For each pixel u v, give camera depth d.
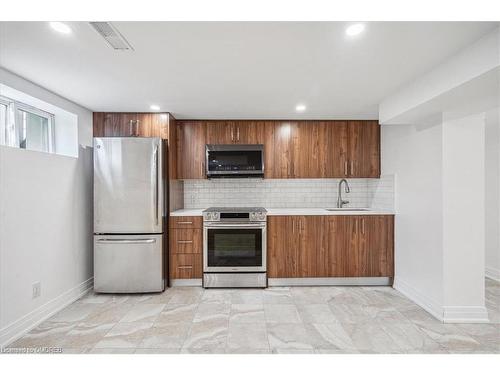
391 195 3.59
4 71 2.22
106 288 3.27
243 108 3.31
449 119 2.60
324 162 3.82
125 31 1.66
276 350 2.17
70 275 3.06
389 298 3.17
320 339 2.32
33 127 2.90
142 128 3.50
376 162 3.85
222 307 2.94
